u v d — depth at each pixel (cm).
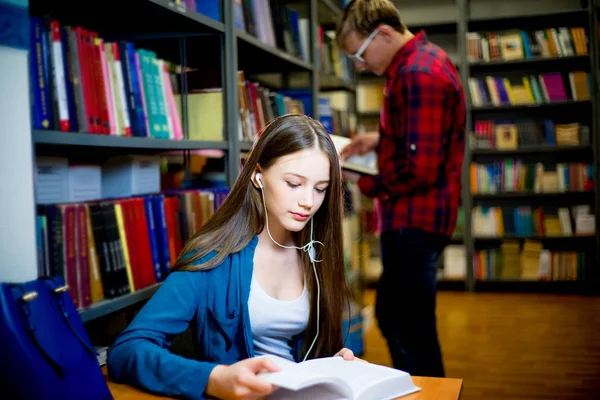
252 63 303
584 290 557
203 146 203
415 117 218
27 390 99
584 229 554
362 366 113
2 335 98
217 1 218
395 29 234
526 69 593
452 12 613
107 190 194
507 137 569
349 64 462
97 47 156
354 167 238
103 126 157
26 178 116
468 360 359
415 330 229
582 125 564
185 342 180
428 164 217
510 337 407
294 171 125
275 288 139
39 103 133
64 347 106
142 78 179
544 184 562
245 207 137
